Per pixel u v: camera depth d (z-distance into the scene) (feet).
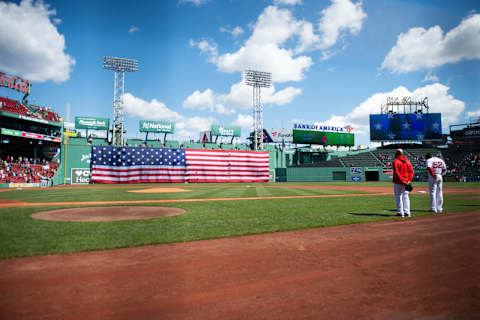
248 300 9.25
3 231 20.10
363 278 11.26
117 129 157.58
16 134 122.52
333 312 8.41
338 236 18.79
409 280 11.04
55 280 10.89
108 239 17.63
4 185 109.50
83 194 63.21
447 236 18.66
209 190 80.28
